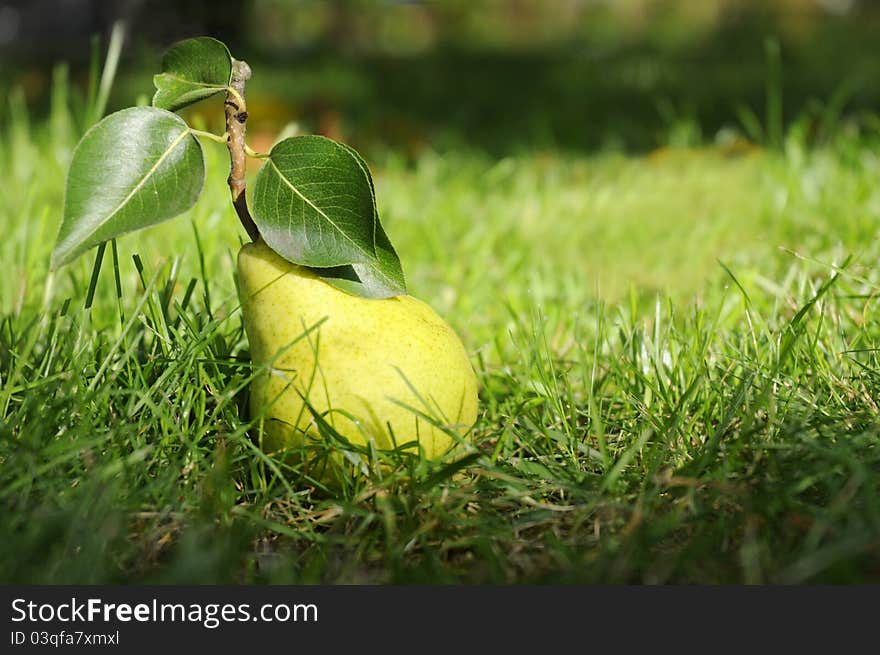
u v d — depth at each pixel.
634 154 2.37
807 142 2.12
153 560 0.96
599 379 1.09
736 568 0.95
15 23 6.53
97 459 0.99
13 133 1.78
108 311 1.14
